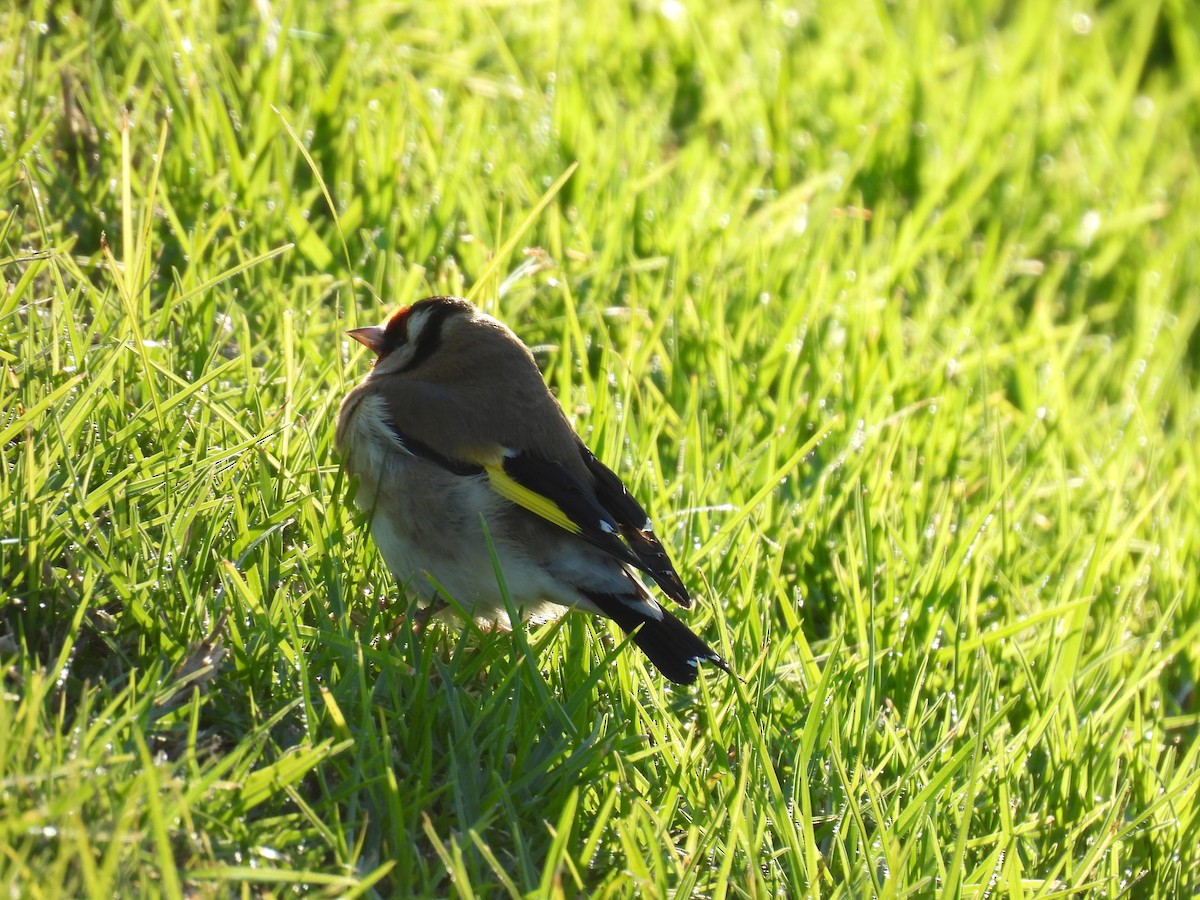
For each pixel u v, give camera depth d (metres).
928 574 10.67
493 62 16.56
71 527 8.18
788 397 12.70
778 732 9.19
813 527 11.20
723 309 13.08
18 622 7.80
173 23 13.09
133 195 11.82
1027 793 9.50
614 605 9.16
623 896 7.59
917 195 17.75
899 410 13.28
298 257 12.29
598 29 17.97
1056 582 11.86
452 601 8.83
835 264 15.05
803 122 17.97
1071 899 8.66
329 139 13.61
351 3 15.93
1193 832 9.53
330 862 7.31
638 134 16.08
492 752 8.09
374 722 8.08
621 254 13.67
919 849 8.49
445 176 13.46
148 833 6.64
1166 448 14.28
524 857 7.40
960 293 16.36
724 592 10.32
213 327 10.95
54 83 12.37
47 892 6.05
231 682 7.98
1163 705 11.60
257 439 8.80
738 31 19.50
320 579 8.84
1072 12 23.97
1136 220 18.14
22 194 11.32
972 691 10.13
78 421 8.72
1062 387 14.04
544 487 9.29
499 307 11.83
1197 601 12.06
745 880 8.05
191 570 8.48
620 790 8.18
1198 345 17.97
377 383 9.65
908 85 18.70
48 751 6.70
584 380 11.48
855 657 9.90
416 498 9.26
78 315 9.99
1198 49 24.80
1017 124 19.33
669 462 11.74
